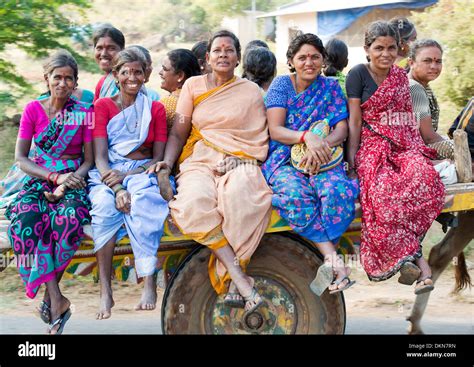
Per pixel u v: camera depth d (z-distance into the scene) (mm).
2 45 10508
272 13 18047
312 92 5125
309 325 4973
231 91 5117
